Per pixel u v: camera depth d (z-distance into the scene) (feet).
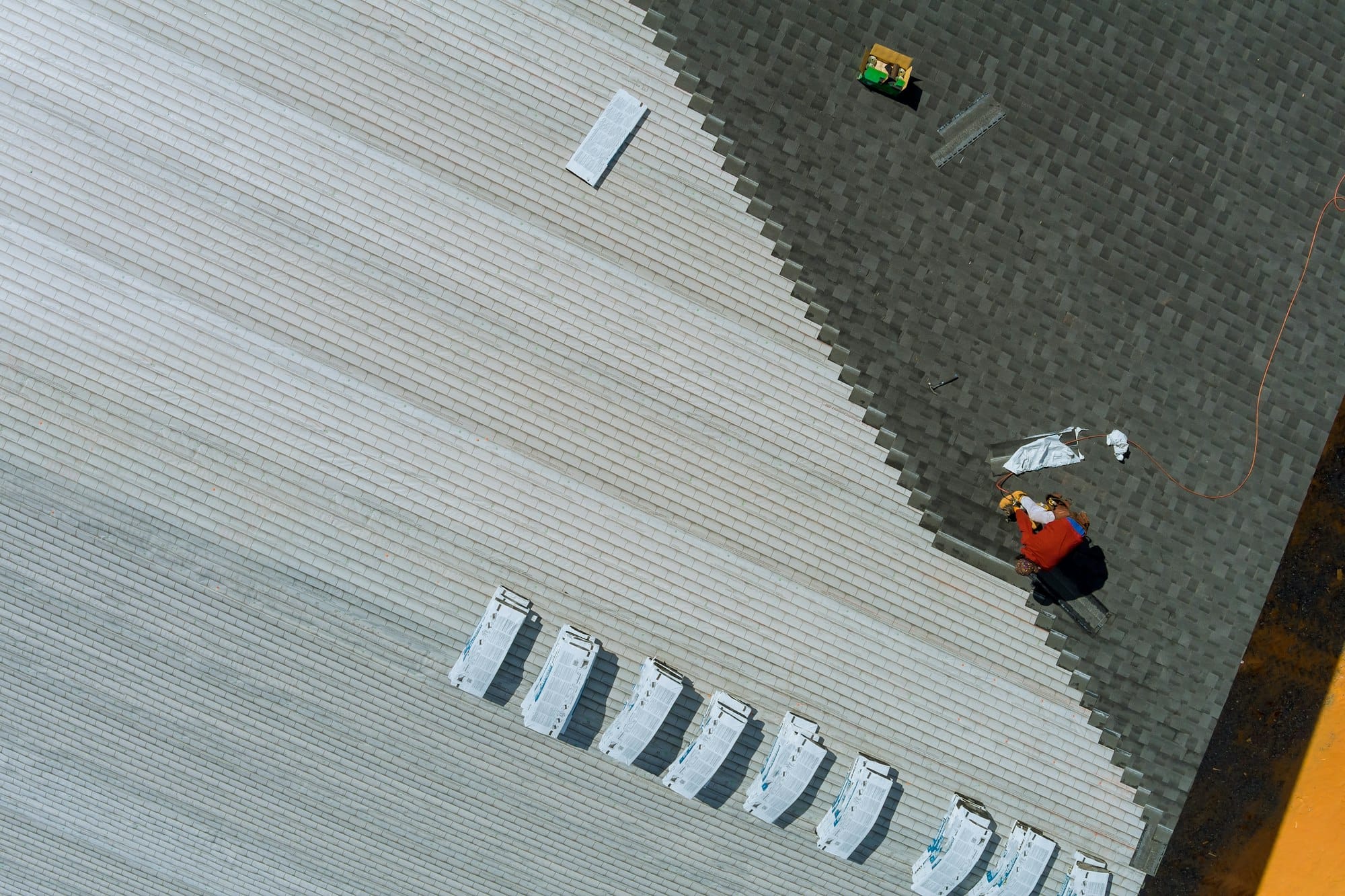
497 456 60.13
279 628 60.54
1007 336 63.16
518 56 60.70
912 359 62.54
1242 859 88.74
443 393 60.03
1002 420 62.90
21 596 61.16
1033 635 62.80
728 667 61.05
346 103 59.82
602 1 61.31
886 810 62.03
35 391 58.23
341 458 59.41
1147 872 63.05
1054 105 63.77
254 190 59.36
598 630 60.34
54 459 58.44
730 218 61.77
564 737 61.11
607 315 60.90
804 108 62.44
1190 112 64.49
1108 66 64.18
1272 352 64.23
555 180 60.80
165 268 58.90
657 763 61.41
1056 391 63.21
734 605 61.11
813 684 61.52
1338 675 88.38
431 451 59.82
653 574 60.75
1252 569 63.62
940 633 62.28
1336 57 65.21
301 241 59.57
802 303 61.98
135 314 58.70
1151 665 63.05
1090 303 63.62
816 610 61.52
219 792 65.67
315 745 63.46
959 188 63.21
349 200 59.82
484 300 60.34
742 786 61.87
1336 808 88.22
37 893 70.79
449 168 60.23
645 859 64.39
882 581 62.03
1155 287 63.93
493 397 60.29
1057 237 63.57
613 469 60.75
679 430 61.11
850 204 62.49
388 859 66.23
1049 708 62.80
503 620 57.82
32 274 58.18
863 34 63.00
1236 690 88.48
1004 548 62.75
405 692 61.31
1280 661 88.48
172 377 58.80
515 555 60.08
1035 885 61.77
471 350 60.29
